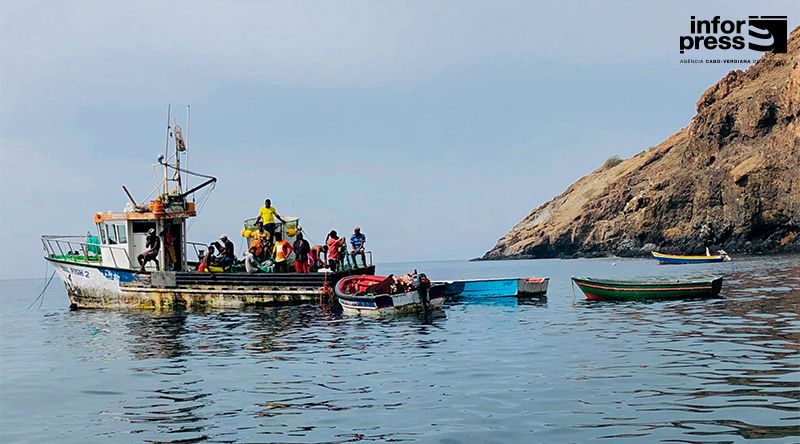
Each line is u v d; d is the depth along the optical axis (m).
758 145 112.31
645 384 14.39
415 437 11.26
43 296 66.75
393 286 31.11
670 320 25.25
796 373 14.77
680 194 118.38
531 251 152.88
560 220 157.50
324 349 21.00
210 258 35.56
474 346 20.61
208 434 11.91
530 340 21.44
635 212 129.62
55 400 15.34
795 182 101.50
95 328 28.98
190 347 22.39
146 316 32.50
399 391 14.65
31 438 12.39
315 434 11.63
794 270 56.38
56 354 22.27
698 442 10.50
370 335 23.88
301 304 33.84
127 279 34.94
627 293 34.84
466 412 12.70
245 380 16.53
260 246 35.44
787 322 22.89
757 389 13.50
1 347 24.56
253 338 24.02
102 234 35.75
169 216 34.91
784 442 10.30
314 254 36.31
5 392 16.38
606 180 174.62
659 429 11.20
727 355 17.23
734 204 107.38
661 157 151.25
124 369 18.88
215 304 34.06
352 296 29.97
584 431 11.28
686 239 113.31
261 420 12.67
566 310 30.64
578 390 14.11
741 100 118.56
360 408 13.27
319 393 14.76
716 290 33.44
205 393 15.23
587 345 19.97
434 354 19.33
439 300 30.75
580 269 92.81
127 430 12.51
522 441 10.88
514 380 15.33
